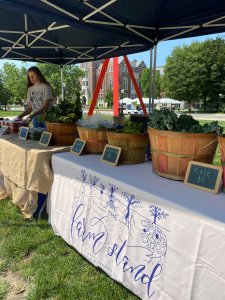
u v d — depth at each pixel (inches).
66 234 81.0
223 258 41.3
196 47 1382.9
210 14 90.8
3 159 110.4
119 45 146.1
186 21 97.7
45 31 126.3
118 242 61.9
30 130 111.0
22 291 68.4
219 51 1365.7
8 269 76.9
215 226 41.8
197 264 44.8
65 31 128.2
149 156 78.4
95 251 68.9
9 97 1453.0
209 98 1443.2
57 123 95.7
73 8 82.2
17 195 103.6
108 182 63.3
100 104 1936.5
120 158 72.9
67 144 99.8
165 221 49.9
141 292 56.4
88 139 84.4
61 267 76.0
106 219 65.1
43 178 89.0
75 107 100.9
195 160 55.8
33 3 76.9
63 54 179.6
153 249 53.1
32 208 99.5
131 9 87.0
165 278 50.4
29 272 74.5
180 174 58.5
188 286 46.3
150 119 62.3
